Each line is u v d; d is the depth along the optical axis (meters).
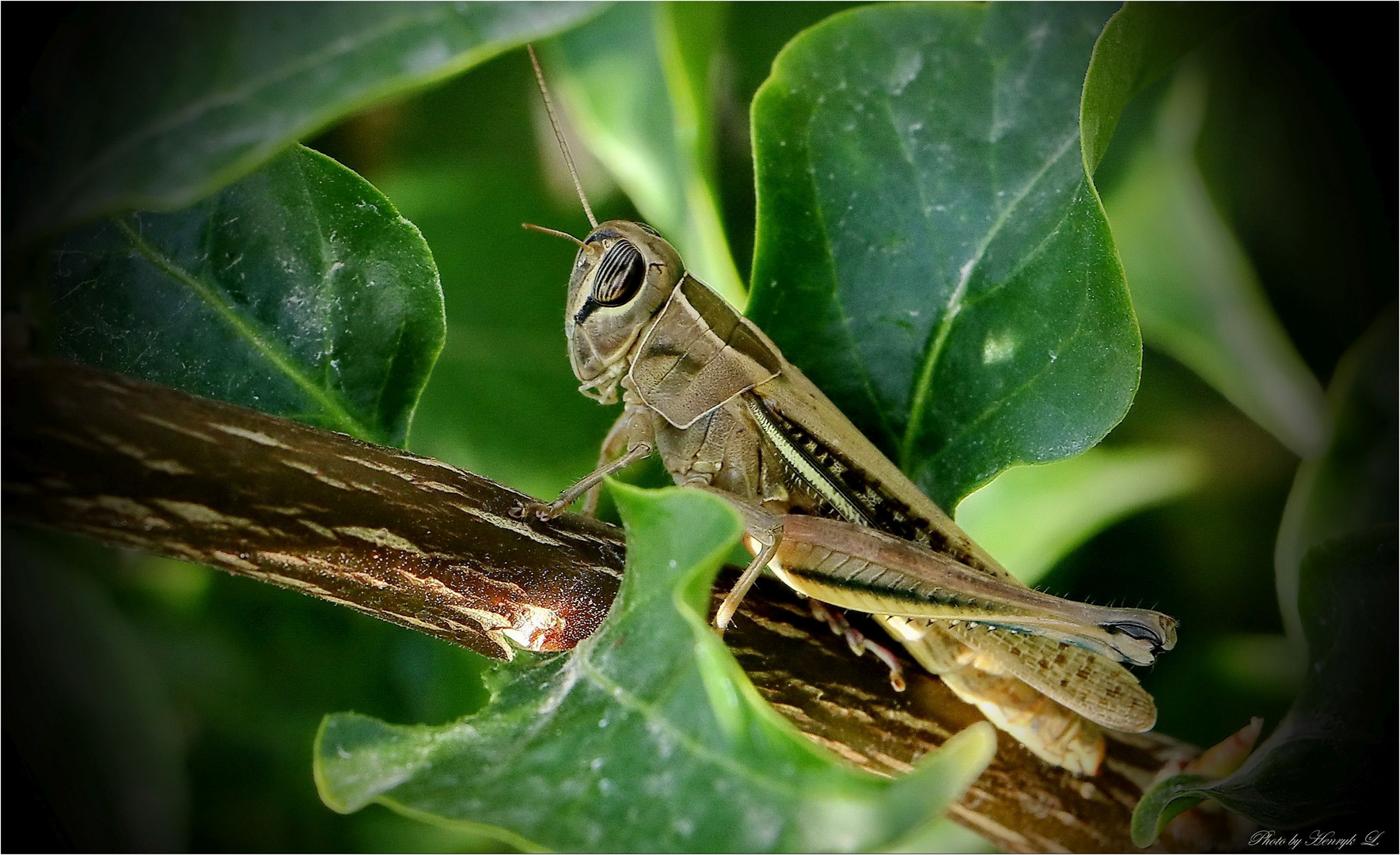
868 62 0.27
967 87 0.27
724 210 0.29
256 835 0.28
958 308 0.27
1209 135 0.28
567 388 0.29
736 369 0.29
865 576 0.28
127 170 0.24
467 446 0.29
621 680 0.24
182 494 0.25
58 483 0.25
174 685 0.28
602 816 0.24
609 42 0.28
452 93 0.29
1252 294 0.28
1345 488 0.28
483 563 0.26
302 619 0.28
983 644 0.28
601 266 0.28
